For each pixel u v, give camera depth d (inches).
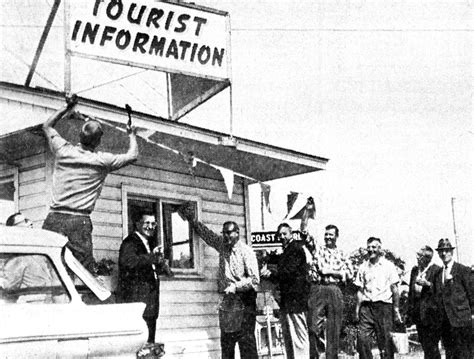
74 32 349.7
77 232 305.0
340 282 414.9
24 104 319.9
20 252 232.4
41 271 235.8
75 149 310.2
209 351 442.3
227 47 429.1
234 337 399.9
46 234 240.8
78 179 308.2
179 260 439.8
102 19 362.9
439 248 445.1
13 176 371.6
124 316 246.8
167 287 422.6
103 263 363.6
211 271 457.7
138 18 381.4
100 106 339.6
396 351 569.6
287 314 426.3
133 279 353.4
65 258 246.4
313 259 414.9
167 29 396.2
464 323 431.5
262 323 544.4
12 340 216.2
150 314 356.2
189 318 434.0
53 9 344.8
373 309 420.8
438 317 449.7
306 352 461.7
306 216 481.4
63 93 330.3
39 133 335.6
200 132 394.6
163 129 372.2
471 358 436.1
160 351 354.0
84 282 250.4
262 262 462.3
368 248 428.5
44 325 224.2
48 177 356.2
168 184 433.7
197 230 445.4
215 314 453.1
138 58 382.0
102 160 312.7
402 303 598.2
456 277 436.5
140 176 413.4
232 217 488.7
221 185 481.4
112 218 389.7
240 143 426.6
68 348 229.6
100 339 238.2
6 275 228.4
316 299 408.8
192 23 409.4
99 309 240.5
